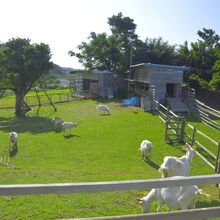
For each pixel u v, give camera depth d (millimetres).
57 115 39438
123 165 19484
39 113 42125
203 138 26547
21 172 17047
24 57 43500
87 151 22969
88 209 11680
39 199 12312
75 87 63000
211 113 33688
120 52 55938
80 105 45656
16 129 32625
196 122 33438
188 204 9734
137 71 49750
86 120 34906
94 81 57500
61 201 12227
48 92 66125
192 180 5438
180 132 25875
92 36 57156
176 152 22906
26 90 44812
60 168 18281
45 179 15438
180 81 43094
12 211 11281
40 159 21344
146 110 38531
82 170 17734
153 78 42750
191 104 39031
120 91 52500
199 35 57375
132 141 25625
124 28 56625
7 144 25969
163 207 11477
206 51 51062
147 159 21125
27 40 44594
